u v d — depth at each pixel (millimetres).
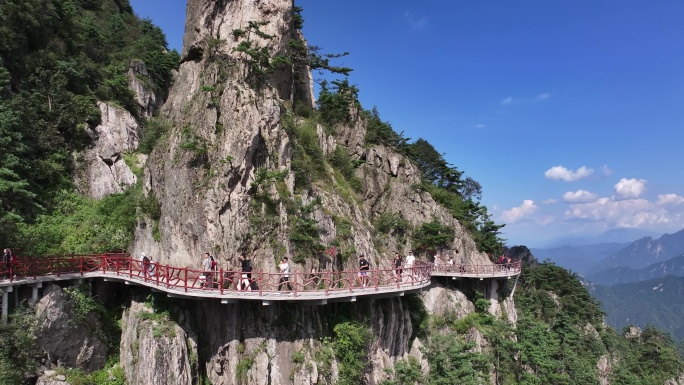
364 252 35594
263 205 29844
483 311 43812
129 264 28609
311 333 27188
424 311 38625
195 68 39938
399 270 32656
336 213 35969
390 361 32406
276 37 40250
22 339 23672
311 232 31156
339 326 28359
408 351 35406
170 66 55031
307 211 31875
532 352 41219
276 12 40469
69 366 26375
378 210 48812
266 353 25922
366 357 29625
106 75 47219
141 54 54156
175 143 31891
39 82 40156
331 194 37344
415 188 51688
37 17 42719
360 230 36750
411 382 29500
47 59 41719
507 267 49094
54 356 25844
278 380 25609
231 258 28109
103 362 27875
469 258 51469
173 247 29719
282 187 31875
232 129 30875
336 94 50812
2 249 29141
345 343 27891
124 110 44531
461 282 44906
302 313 27125
